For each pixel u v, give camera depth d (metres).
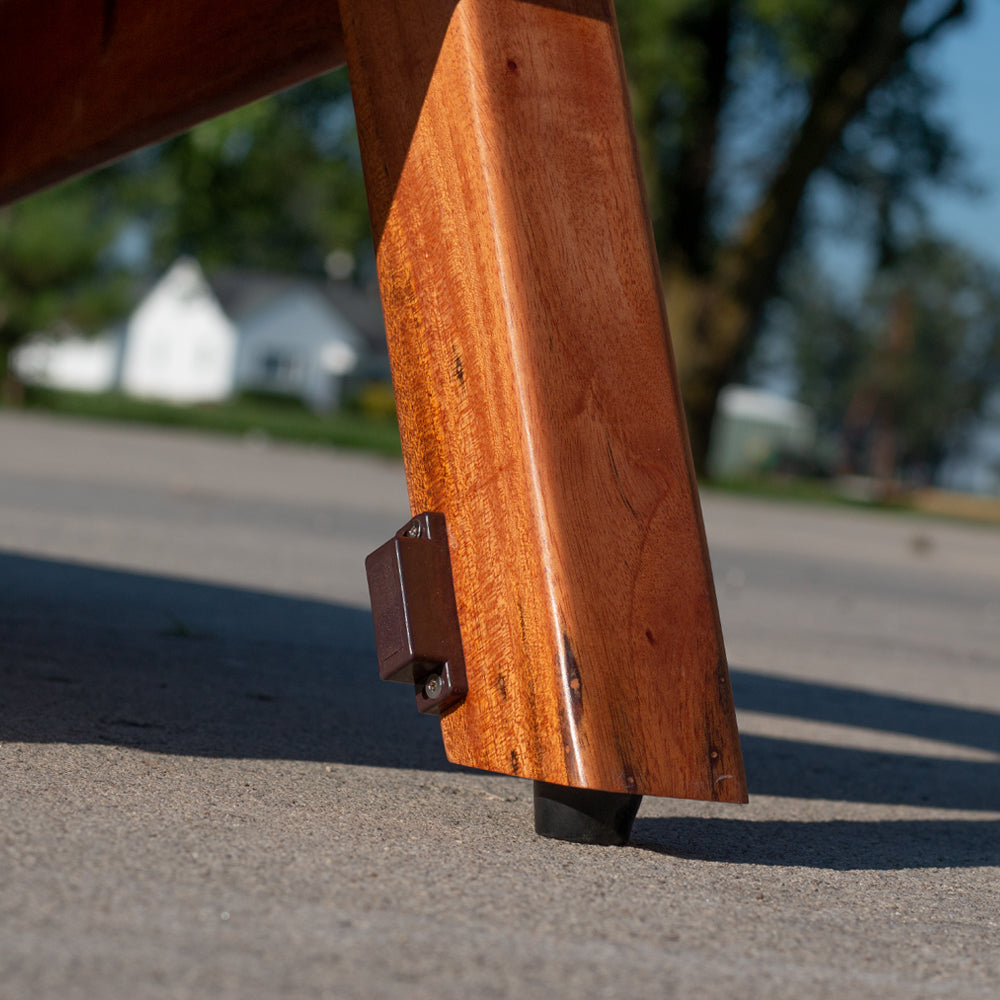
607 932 1.09
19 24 2.06
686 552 1.39
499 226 1.36
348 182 14.89
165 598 3.36
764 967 1.05
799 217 19.16
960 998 1.04
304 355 52.56
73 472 8.30
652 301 1.44
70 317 25.95
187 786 1.44
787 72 16.81
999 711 3.32
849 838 1.70
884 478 63.78
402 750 1.89
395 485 11.42
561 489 1.33
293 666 2.56
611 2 1.50
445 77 1.42
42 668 2.08
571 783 1.29
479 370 1.39
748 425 50.88
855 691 3.36
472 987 0.91
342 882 1.14
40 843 1.14
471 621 1.41
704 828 1.65
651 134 17.84
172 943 0.93
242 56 1.64
